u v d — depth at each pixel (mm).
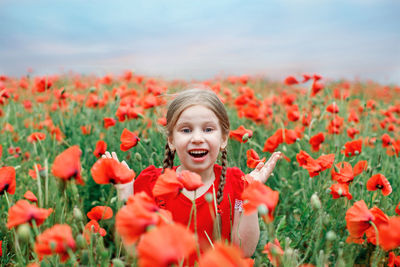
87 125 3350
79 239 1202
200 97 1852
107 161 1370
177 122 1846
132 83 6723
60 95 3652
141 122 3299
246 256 1858
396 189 2568
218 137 1844
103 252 1282
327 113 3812
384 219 1461
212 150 1822
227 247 862
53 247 1121
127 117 3072
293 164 3102
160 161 2459
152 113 3594
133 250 1274
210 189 1921
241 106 4184
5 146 3346
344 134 3570
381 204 2096
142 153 2838
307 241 1998
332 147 3189
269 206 1215
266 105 4461
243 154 3189
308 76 4070
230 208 1798
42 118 4102
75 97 4781
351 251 1641
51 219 1585
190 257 1776
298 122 4441
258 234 1849
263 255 1909
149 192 1926
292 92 6734
